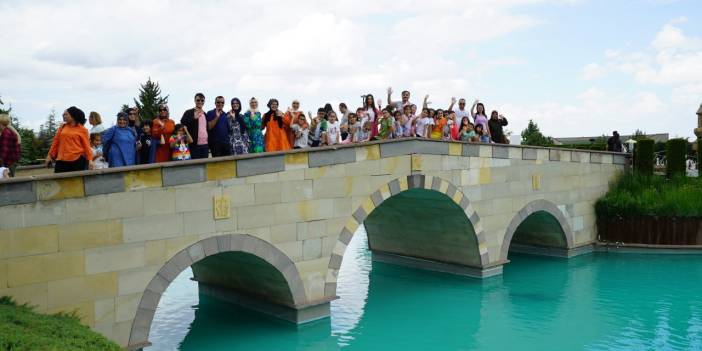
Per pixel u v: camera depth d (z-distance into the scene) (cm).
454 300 1992
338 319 1791
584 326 1697
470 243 2220
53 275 1185
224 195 1446
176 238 1365
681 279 2208
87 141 1281
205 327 1700
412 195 2134
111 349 958
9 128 1352
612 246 2656
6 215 1123
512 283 2202
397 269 2505
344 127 2014
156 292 1334
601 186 2736
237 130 1552
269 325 1705
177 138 1433
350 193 1733
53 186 1180
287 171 1574
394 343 1579
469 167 2112
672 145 2975
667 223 2586
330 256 1695
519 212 2323
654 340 1575
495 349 1524
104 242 1254
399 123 1964
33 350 802
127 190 1284
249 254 1555
